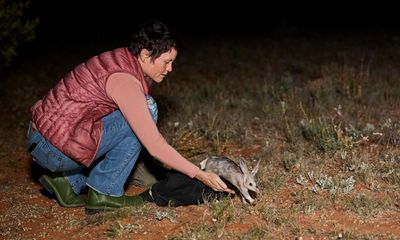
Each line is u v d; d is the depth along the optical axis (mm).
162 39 3730
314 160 4852
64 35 12938
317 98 6656
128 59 3797
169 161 3799
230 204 4027
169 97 7133
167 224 3896
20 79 8695
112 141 3930
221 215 3867
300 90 7023
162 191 4121
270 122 5953
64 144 3805
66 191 4250
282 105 6031
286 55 10172
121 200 4117
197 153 5223
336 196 4129
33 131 3959
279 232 3688
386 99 6660
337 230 3688
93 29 13336
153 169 4656
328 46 10953
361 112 6160
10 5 7465
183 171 3834
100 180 4055
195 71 9250
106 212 4070
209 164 4215
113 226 3914
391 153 4926
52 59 10383
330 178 4324
